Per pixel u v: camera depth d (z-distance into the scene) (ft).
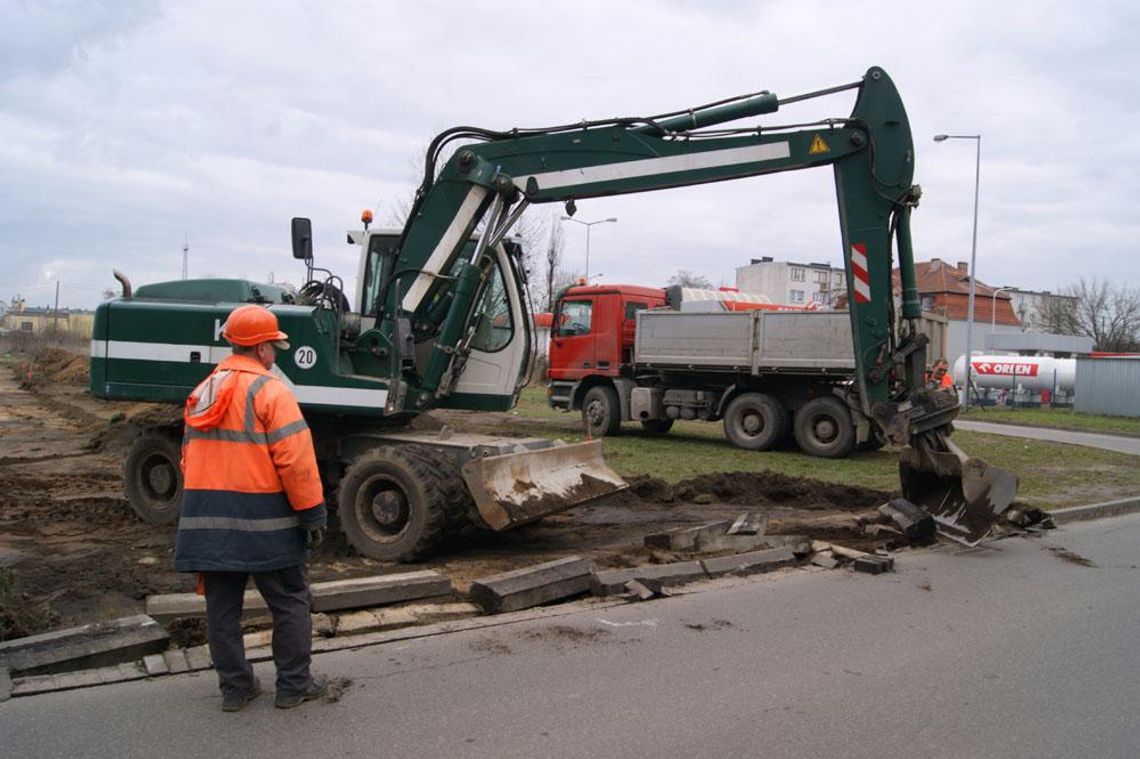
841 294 72.54
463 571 24.18
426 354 28.58
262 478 13.93
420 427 30.86
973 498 28.32
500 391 29.14
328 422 28.60
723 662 17.51
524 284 30.45
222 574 14.19
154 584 21.93
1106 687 16.61
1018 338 156.15
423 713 14.70
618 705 15.24
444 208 28.27
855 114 28.78
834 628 19.90
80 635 16.70
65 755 12.93
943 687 16.47
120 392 28.94
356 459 25.98
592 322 60.39
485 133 29.19
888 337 29.07
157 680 15.83
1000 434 73.00
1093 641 19.38
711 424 70.74
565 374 61.67
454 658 17.35
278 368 27.30
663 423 62.69
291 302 31.68
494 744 13.62
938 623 20.48
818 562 26.11
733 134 28.89
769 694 15.92
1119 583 24.68
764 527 28.60
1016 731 14.58
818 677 16.83
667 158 28.84
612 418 59.57
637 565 25.03
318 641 18.11
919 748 13.85
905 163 28.48
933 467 29.30
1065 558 27.84
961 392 127.54
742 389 55.36
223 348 28.04
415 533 24.27
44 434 55.21
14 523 29.60
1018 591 23.54
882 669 17.35
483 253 28.43
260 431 13.92
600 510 34.37
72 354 116.16
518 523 24.48
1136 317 210.59
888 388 29.35
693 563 24.36
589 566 22.57
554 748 13.53
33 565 23.65
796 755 13.51
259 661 16.74
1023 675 17.17
